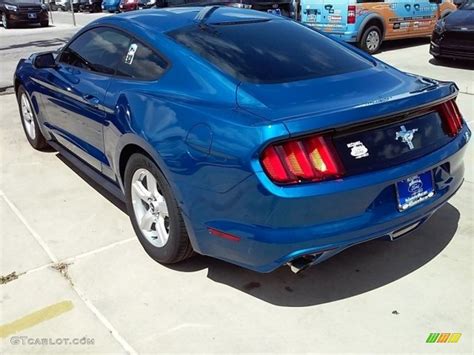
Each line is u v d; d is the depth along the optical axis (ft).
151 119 10.14
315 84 9.86
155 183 10.66
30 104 17.16
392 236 9.61
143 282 10.51
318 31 12.94
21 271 10.98
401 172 9.01
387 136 9.09
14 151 18.43
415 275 10.48
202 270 10.87
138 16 12.74
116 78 12.01
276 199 8.15
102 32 13.21
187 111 9.49
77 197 14.56
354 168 8.58
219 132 8.76
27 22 65.67
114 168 12.11
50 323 9.37
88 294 10.18
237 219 8.85
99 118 12.25
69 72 14.10
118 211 13.65
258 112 8.75
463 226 12.33
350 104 8.88
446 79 28.09
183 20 11.93
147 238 11.26
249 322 9.28
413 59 35.12
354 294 9.96
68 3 113.91
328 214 8.51
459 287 10.04
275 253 8.55
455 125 10.53
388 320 9.21
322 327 9.09
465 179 14.96
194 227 9.70
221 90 9.61
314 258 8.88
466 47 30.63
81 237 12.34
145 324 9.29
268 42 11.19
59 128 15.26
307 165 8.23
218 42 10.85
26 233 12.58
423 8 40.01
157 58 11.05
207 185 9.08
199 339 8.89
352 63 11.32
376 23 36.86
